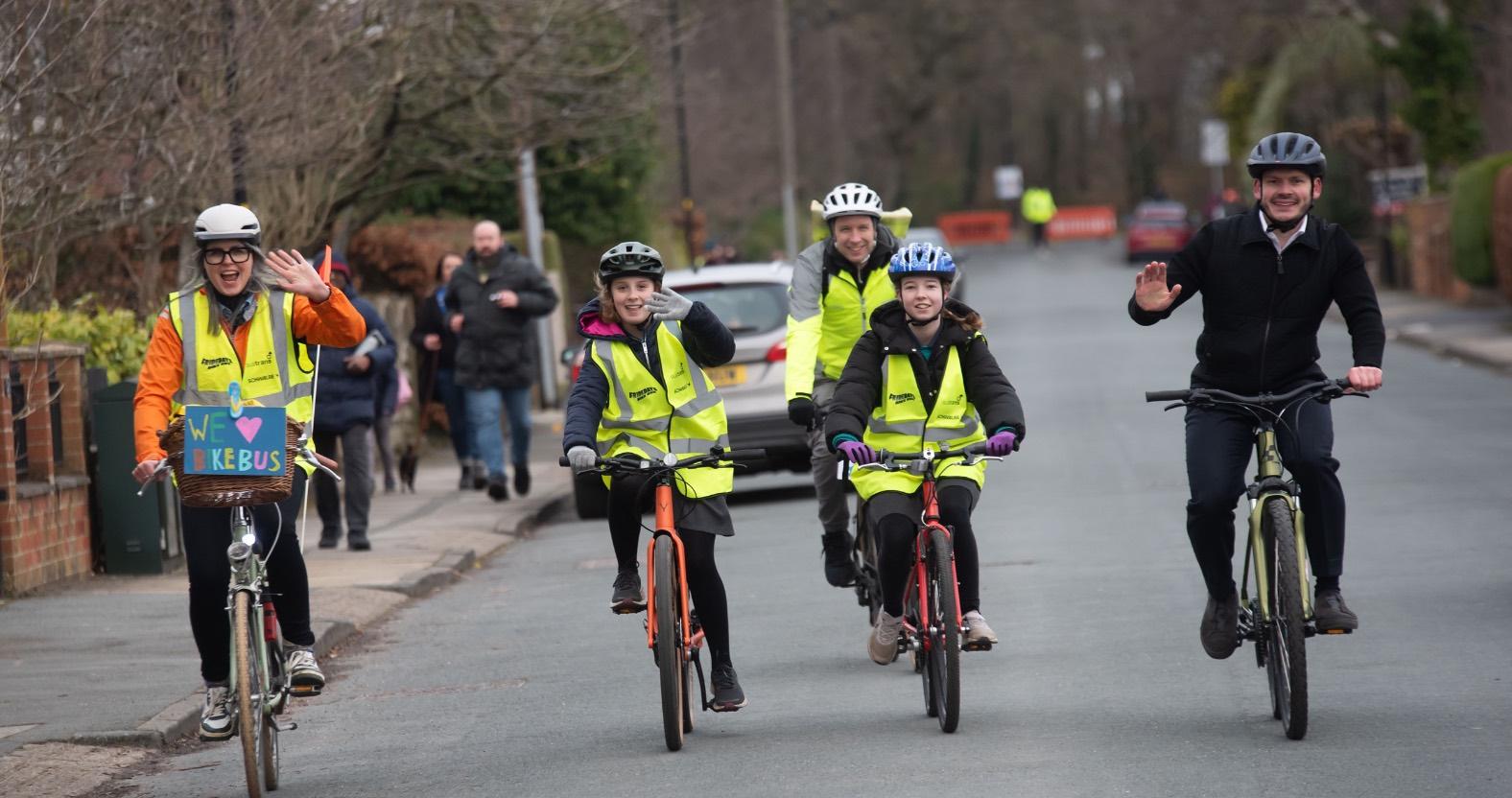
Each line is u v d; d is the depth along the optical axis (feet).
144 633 98.22
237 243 67.56
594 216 322.55
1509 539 111.96
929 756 67.41
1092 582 104.32
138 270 169.58
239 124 140.36
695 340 73.10
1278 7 488.02
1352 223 533.14
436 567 123.65
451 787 67.21
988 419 73.05
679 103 231.09
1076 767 64.59
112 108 125.70
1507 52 389.19
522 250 279.69
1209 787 61.16
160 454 65.10
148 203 142.61
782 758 68.44
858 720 74.38
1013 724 72.02
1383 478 143.54
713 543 73.61
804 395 83.25
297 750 75.77
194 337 67.41
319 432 131.34
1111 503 138.31
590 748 72.18
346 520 133.08
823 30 653.71
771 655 89.71
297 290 66.85
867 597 86.69
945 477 74.33
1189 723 70.69
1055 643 88.07
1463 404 200.13
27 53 121.80
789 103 516.32
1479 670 77.25
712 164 473.67
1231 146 552.41
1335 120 518.37
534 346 262.26
